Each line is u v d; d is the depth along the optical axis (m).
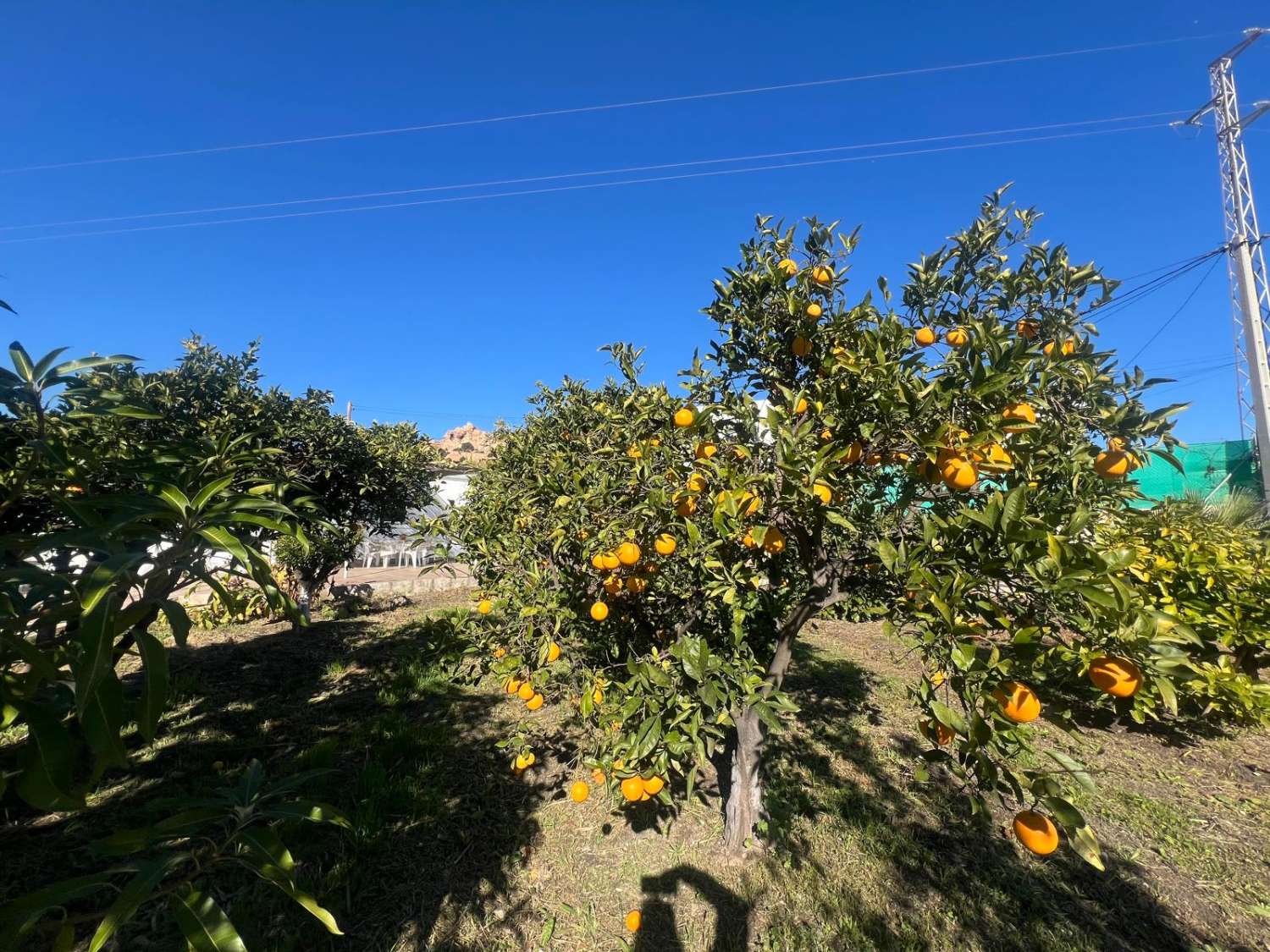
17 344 1.23
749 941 2.39
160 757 3.83
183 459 1.50
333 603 9.49
